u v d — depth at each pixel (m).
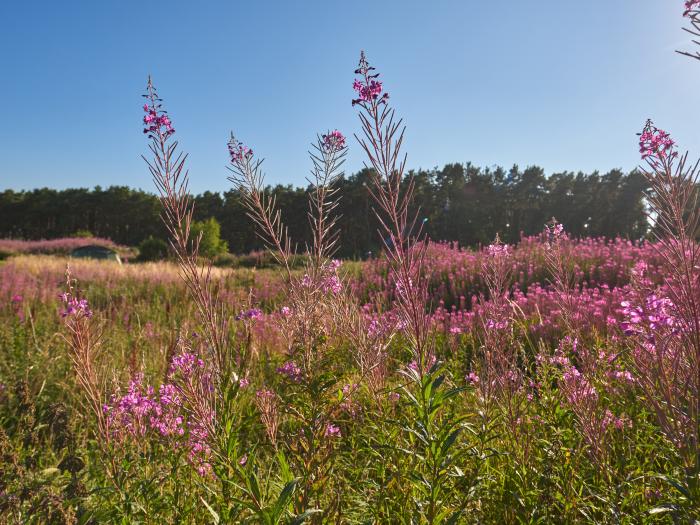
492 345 2.95
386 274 7.33
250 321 3.58
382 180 2.05
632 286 2.34
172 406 2.85
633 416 2.91
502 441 2.76
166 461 2.70
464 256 12.73
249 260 25.36
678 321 1.89
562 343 3.25
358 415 2.97
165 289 12.88
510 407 2.70
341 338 3.15
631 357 2.28
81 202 89.75
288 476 2.01
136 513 2.32
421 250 2.08
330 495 2.39
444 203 74.38
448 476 2.22
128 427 2.93
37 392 4.71
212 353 2.21
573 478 2.45
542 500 2.41
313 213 2.78
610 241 11.88
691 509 1.79
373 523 2.11
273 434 2.54
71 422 3.64
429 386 2.06
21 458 3.07
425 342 2.14
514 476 2.50
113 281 14.62
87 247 33.59
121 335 7.48
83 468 2.96
